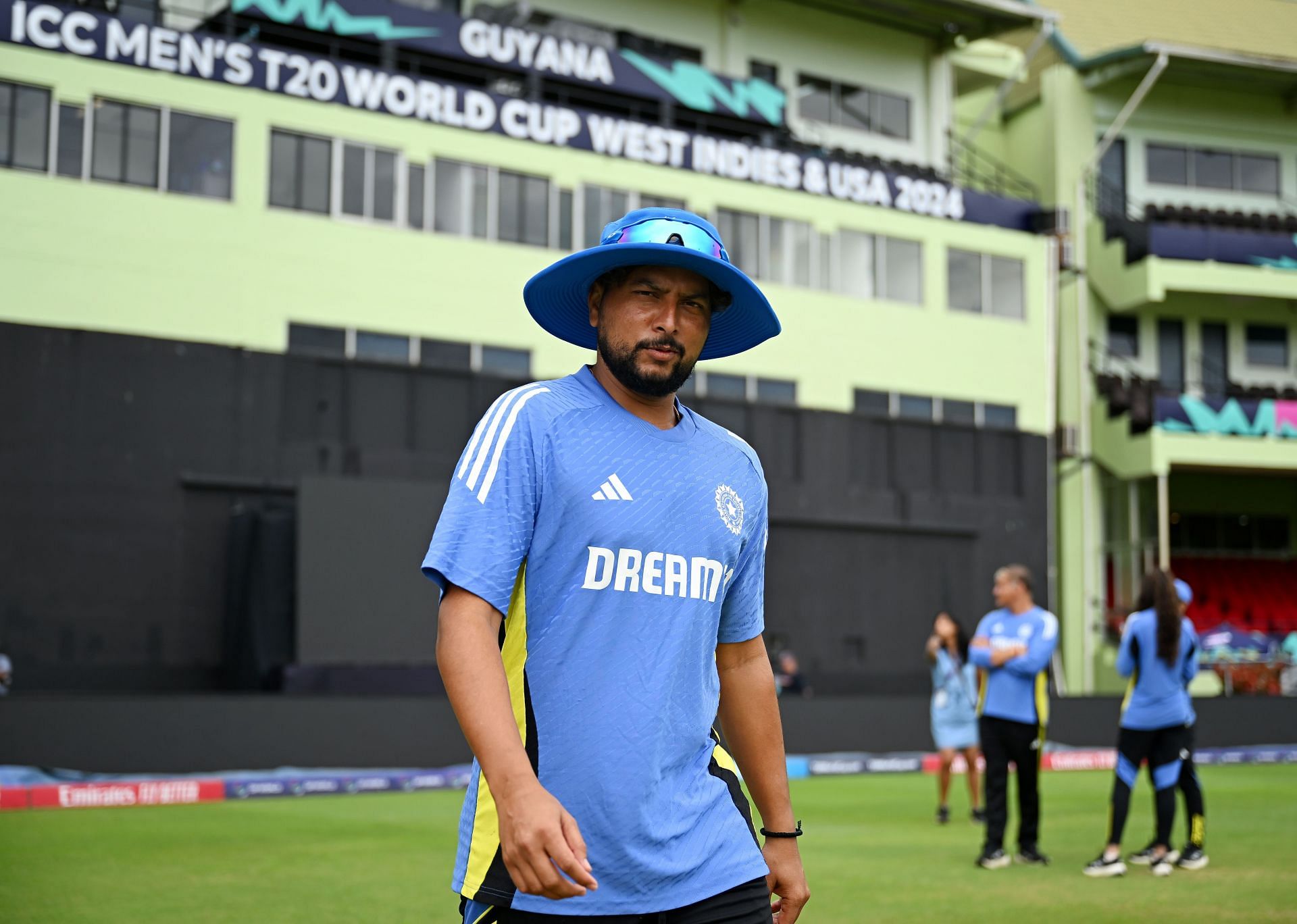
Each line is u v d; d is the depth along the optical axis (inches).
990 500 1042.1
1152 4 1352.1
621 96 992.9
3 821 457.1
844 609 965.2
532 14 1025.5
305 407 807.1
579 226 941.2
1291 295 1198.9
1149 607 322.7
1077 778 681.0
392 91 885.8
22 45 782.5
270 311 832.3
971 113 1315.2
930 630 1000.2
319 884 309.0
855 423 987.9
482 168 912.9
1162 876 320.5
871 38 1181.1
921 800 549.6
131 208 796.6
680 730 93.7
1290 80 1282.0
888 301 1057.5
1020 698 335.9
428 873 327.6
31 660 727.1
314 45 913.5
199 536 773.9
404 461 825.5
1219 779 672.4
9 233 763.4
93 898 287.7
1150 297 1170.0
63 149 786.2
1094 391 1218.6
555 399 94.7
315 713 622.8
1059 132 1250.0
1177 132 1296.8
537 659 91.2
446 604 88.8
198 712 598.2
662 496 94.0
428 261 885.8
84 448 751.7
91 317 778.2
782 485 949.2
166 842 395.5
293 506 797.9
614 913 89.4
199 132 824.9
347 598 743.7
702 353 110.3
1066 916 265.7
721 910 93.1
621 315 95.7
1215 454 1147.9
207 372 784.3
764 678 105.8
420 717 646.5
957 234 1092.5
